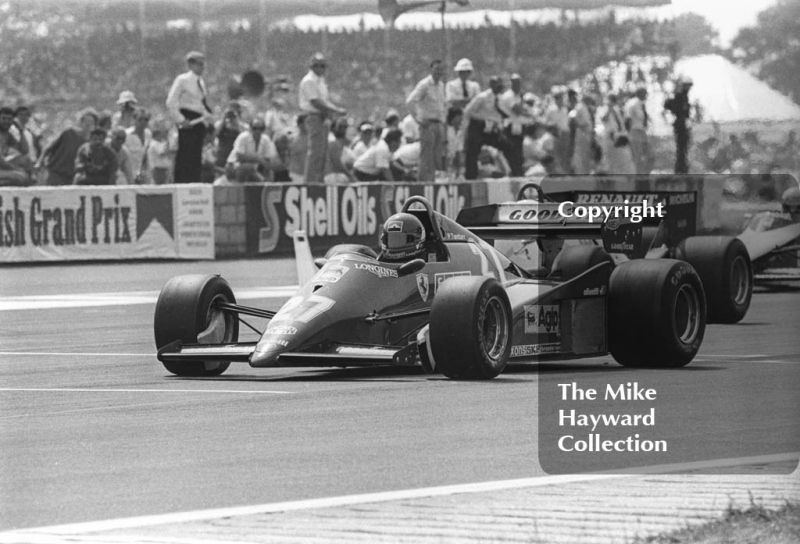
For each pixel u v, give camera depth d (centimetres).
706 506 1811
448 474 2053
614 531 1673
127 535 1697
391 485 1977
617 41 9450
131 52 8444
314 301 3011
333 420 2556
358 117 9081
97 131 7606
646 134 9412
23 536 1706
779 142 9281
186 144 7919
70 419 2648
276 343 2894
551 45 9412
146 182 7850
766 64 9594
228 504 1869
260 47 8962
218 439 2386
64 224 7362
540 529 1684
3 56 8012
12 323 4803
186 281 3209
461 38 9300
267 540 1652
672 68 9444
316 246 8050
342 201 8144
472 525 1711
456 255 3356
